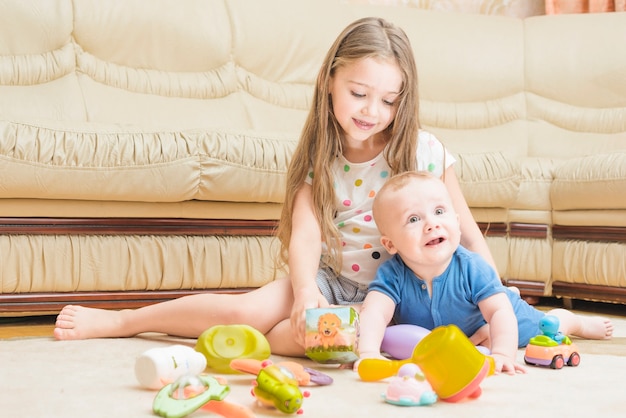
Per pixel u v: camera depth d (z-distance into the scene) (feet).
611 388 3.54
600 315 7.63
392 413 3.03
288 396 2.98
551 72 10.89
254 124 9.60
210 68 9.82
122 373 3.80
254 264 7.27
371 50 4.58
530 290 8.55
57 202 6.55
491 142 10.61
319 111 4.94
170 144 6.80
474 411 3.08
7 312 6.40
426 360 3.28
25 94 8.41
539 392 3.45
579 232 8.27
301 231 4.83
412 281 4.44
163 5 9.66
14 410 3.01
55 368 3.93
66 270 6.58
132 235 6.86
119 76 9.21
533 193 8.55
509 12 11.94
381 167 4.93
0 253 6.35
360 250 4.83
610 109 10.65
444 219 4.27
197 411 3.05
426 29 11.01
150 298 6.91
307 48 10.43
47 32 8.82
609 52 10.83
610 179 7.80
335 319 3.91
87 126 6.71
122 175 6.60
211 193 6.97
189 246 7.04
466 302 4.36
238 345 3.96
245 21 10.07
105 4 9.29
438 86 10.80
